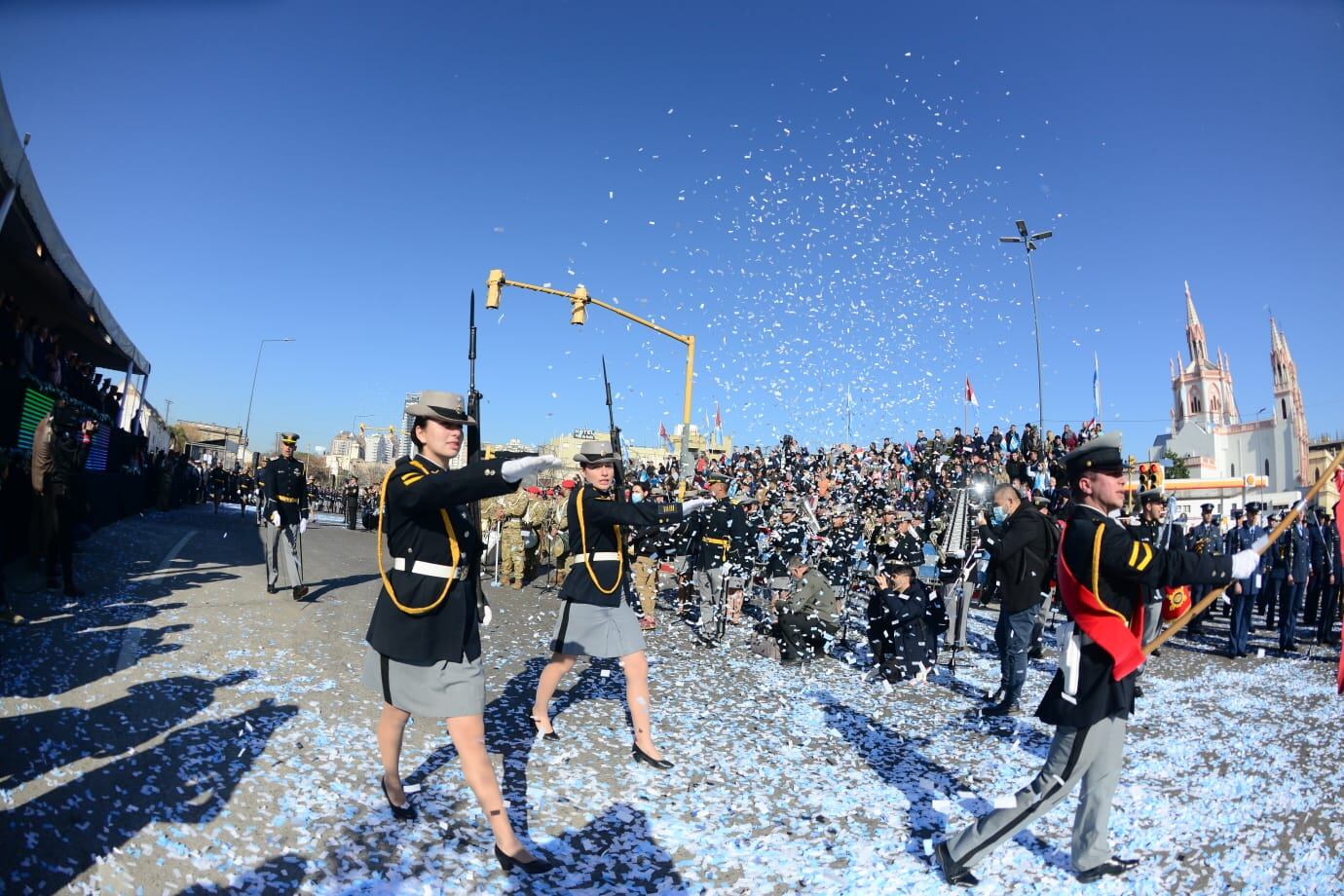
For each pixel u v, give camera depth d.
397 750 3.93
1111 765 3.68
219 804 3.85
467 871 3.53
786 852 3.98
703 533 10.04
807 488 14.59
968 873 3.72
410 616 3.60
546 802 4.33
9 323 11.20
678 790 4.68
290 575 9.41
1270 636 13.06
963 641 10.23
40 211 9.98
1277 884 3.87
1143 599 3.62
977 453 18.95
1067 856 4.11
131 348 20.47
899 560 8.95
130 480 19.61
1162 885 3.81
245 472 37.25
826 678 8.09
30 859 3.15
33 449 8.54
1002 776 5.31
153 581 9.80
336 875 3.38
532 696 6.41
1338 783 5.41
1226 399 98.56
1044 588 6.89
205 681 5.71
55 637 6.51
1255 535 12.69
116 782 3.92
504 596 12.03
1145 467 14.60
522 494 13.01
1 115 7.49
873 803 4.72
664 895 3.49
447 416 3.75
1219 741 6.38
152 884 3.13
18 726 4.48
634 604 10.16
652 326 12.80
